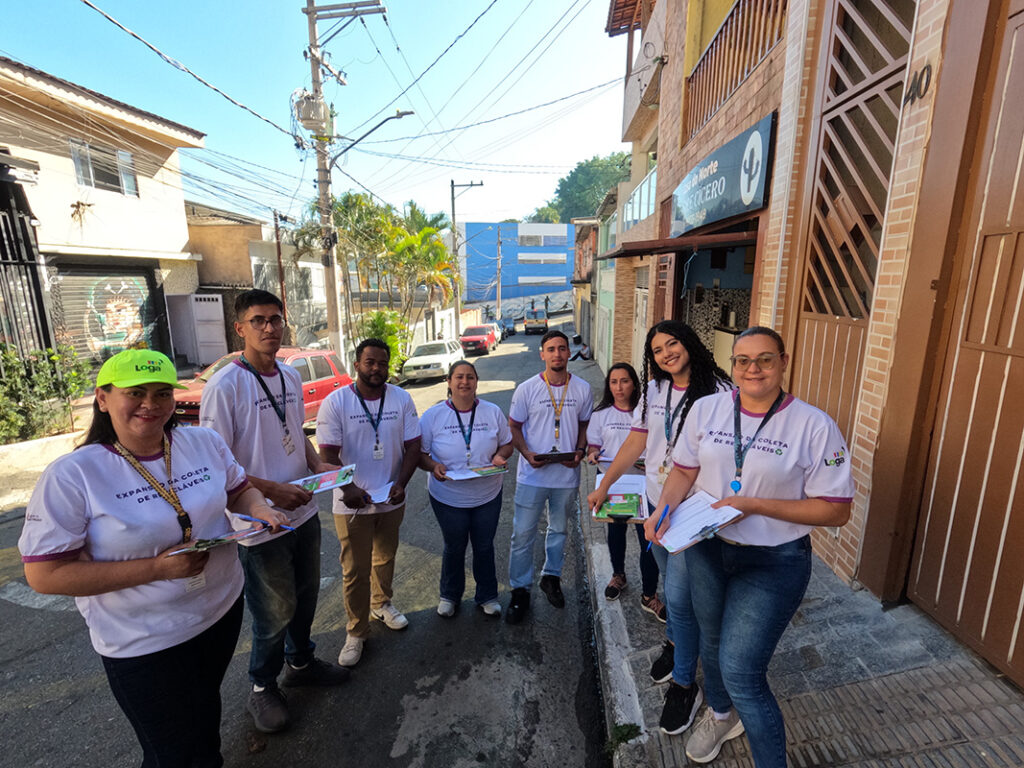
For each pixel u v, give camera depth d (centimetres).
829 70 358
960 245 240
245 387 241
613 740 244
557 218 6359
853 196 335
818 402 371
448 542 337
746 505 173
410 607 372
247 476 229
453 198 2931
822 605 296
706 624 205
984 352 227
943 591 253
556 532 362
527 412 354
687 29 764
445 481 325
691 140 741
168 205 1356
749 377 176
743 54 547
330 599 388
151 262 1331
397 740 258
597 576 388
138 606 175
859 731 218
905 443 266
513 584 354
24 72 977
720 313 714
